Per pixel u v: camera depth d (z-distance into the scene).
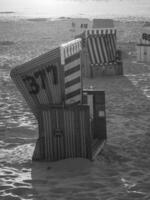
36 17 72.25
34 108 6.23
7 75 15.22
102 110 6.87
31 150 6.61
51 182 5.33
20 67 6.04
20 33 39.94
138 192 5.02
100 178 5.44
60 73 6.01
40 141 6.12
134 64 18.20
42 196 4.92
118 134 7.53
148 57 19.12
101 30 14.88
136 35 34.09
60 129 6.03
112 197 4.88
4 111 9.42
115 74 14.97
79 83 6.35
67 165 5.85
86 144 6.00
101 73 14.73
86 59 14.52
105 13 86.25
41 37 34.75
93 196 4.91
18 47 26.67
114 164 5.99
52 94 6.12
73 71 6.21
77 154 6.06
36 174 5.61
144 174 5.61
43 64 6.01
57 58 5.95
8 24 52.88
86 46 14.55
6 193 5.01
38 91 6.13
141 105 9.93
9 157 6.30
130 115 8.95
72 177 5.48
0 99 10.83
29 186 5.21
